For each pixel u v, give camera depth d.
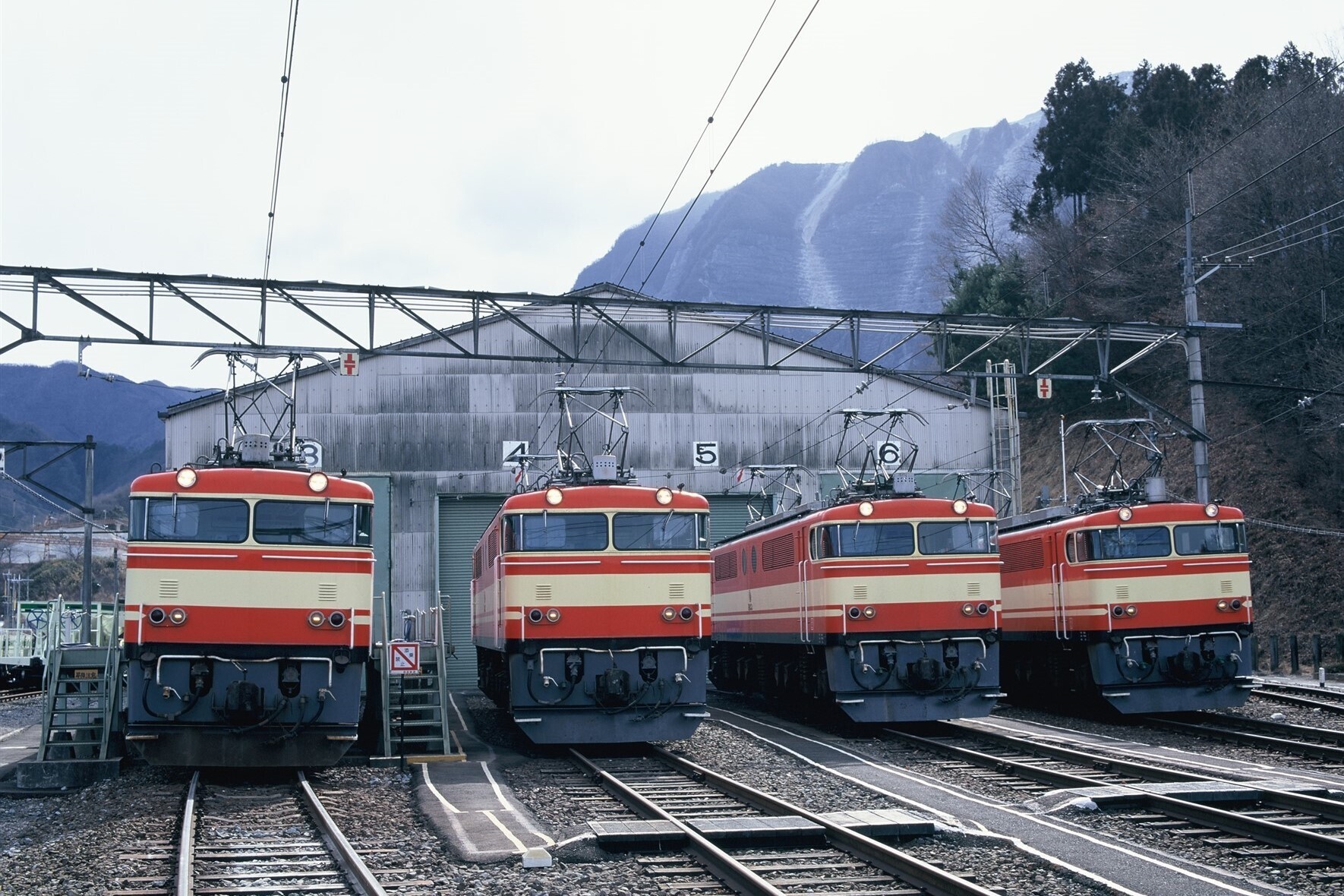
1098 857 9.93
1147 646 20.50
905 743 18.75
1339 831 10.83
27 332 19.86
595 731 17.34
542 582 17.41
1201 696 20.78
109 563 89.31
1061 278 50.03
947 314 23.69
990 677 19.64
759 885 8.66
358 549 15.21
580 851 10.23
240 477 14.94
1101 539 20.88
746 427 35.34
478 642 24.50
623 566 17.56
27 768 15.44
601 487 17.91
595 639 17.39
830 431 35.84
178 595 14.52
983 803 12.72
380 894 8.57
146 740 14.49
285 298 20.88
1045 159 57.41
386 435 33.66
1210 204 42.19
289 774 15.77
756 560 24.52
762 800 12.50
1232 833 10.81
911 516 19.89
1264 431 39.34
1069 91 56.81
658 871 9.62
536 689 17.25
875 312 23.38
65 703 17.83
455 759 17.00
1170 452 42.53
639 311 34.97
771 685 25.27
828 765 16.28
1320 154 39.25
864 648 19.53
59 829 12.20
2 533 38.31
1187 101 51.62
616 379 34.81
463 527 34.09
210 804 13.23
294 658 14.72
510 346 34.44
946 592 19.72
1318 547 34.19
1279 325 39.09
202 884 9.29
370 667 18.70
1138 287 45.53
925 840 10.84
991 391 35.88
